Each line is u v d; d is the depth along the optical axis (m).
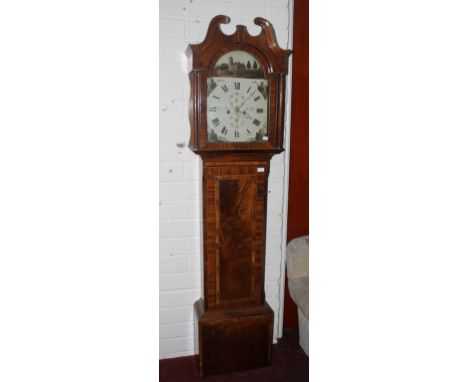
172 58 1.72
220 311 1.71
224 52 1.49
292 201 2.03
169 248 1.86
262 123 1.57
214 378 1.73
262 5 1.80
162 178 1.80
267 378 1.73
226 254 1.67
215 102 1.52
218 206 1.62
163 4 1.68
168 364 1.86
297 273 1.87
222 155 1.56
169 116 1.75
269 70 1.53
